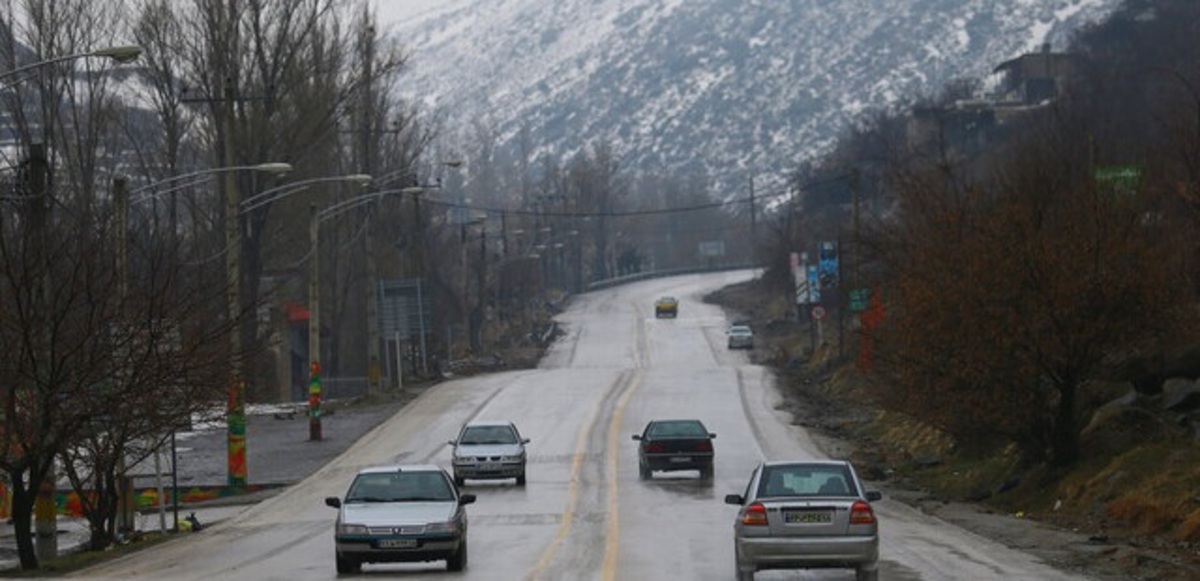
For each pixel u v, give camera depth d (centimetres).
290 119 13650
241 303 8806
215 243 13150
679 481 8650
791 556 4109
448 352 19438
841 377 14188
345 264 16462
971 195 8875
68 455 6406
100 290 6000
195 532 6856
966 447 8988
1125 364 7888
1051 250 7156
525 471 8738
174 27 13462
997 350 7306
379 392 14138
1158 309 7162
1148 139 14738
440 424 12069
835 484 4256
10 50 12688
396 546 4806
